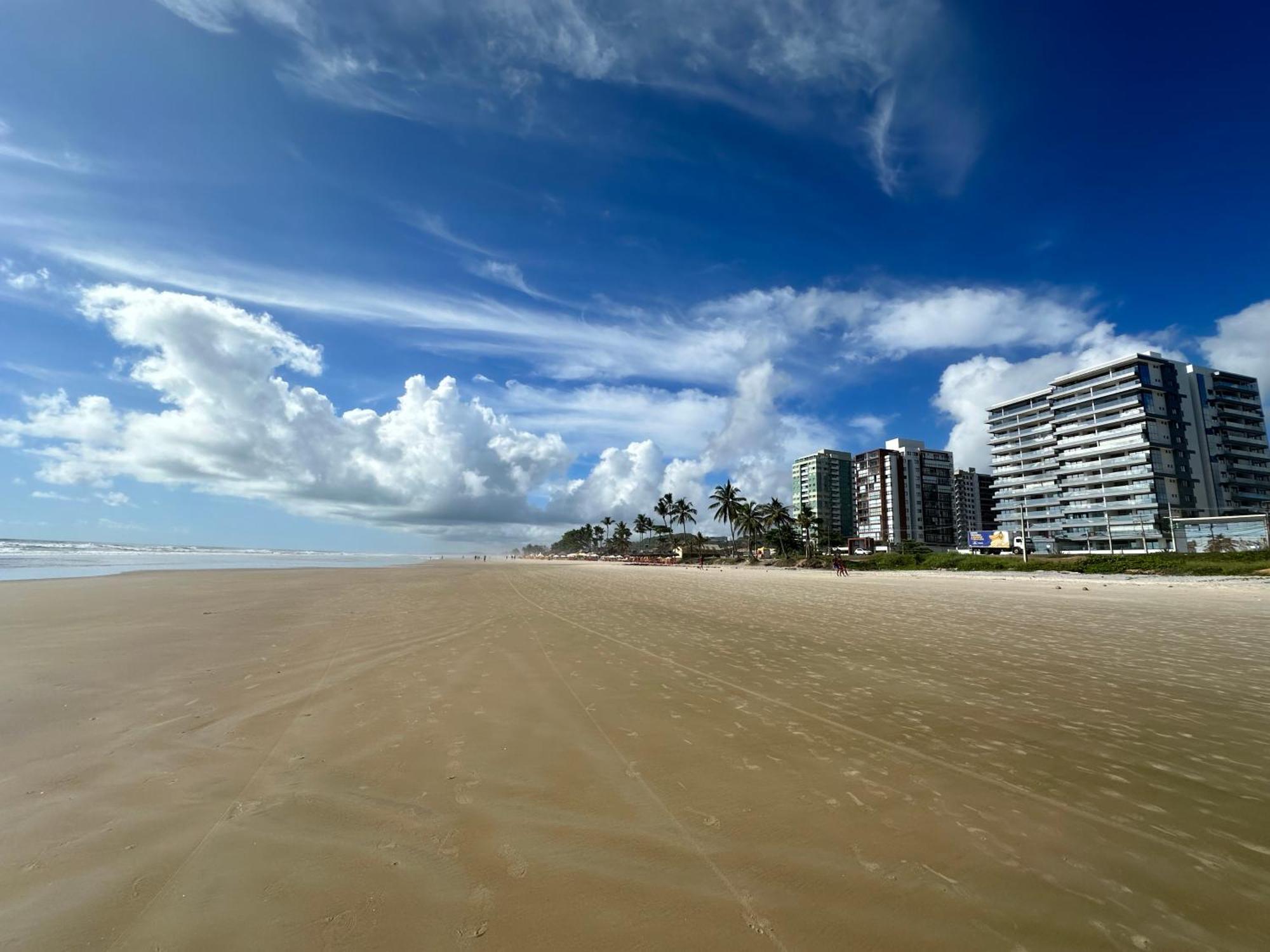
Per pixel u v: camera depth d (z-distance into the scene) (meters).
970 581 37.25
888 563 68.00
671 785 4.26
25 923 2.67
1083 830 3.68
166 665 7.86
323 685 6.93
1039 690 7.12
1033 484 109.88
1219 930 2.73
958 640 10.85
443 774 4.41
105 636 9.94
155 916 2.72
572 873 3.12
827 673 7.98
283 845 3.36
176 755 4.71
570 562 123.69
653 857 3.29
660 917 2.77
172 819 3.65
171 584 21.78
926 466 152.75
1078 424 103.06
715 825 3.67
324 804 3.88
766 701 6.52
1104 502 97.81
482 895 2.92
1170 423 95.69
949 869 3.22
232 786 4.14
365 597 18.20
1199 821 3.81
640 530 156.12
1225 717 6.04
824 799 4.07
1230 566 37.19
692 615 14.59
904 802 4.05
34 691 6.50
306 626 11.55
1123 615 15.44
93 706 6.00
